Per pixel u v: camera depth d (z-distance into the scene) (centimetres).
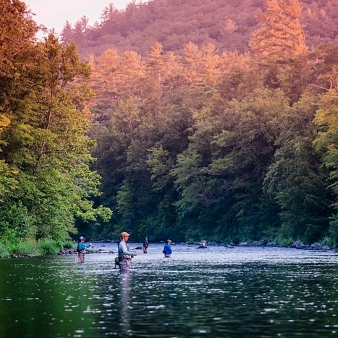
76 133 5734
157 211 11969
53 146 5481
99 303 1705
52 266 3544
